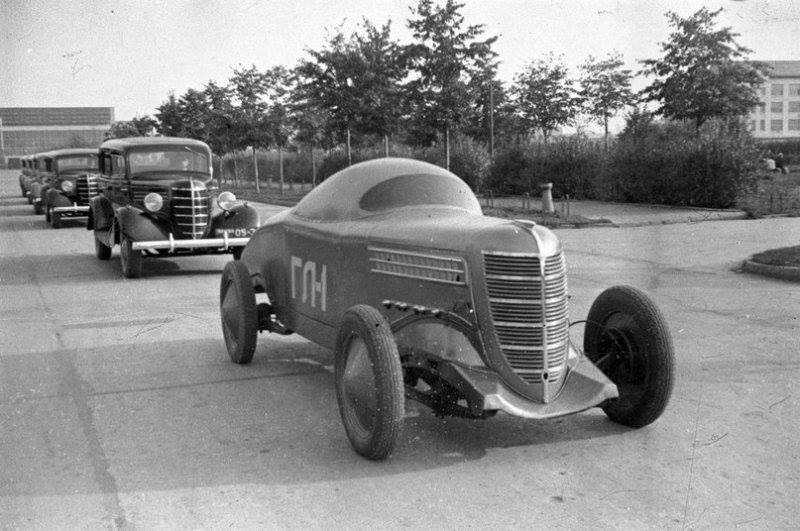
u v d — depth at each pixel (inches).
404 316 180.9
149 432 188.5
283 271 240.5
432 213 198.8
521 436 182.5
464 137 1254.9
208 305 363.3
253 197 1245.7
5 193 1499.8
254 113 1374.3
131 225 443.2
